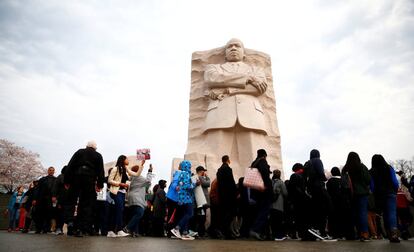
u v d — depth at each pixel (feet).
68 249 13.35
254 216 26.61
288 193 25.70
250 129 37.42
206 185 27.61
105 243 17.07
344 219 26.30
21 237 19.80
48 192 30.32
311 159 25.31
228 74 38.75
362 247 17.31
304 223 24.16
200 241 21.13
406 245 18.95
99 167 22.43
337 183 26.84
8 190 124.77
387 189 22.47
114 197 24.90
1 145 121.39
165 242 19.42
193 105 41.63
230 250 14.71
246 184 23.12
